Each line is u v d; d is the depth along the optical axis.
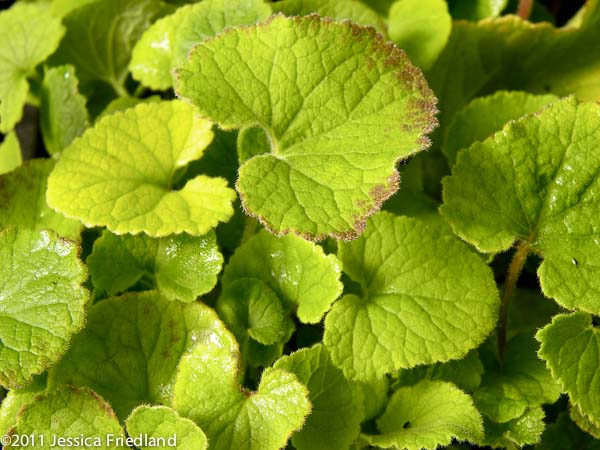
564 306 0.27
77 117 0.34
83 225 0.29
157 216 0.28
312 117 0.28
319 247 0.28
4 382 0.25
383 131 0.27
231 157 0.32
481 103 0.33
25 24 0.37
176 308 0.28
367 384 0.28
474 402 0.28
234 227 0.31
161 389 0.28
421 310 0.28
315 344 0.28
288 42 0.28
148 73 0.34
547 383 0.28
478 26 0.35
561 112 0.28
